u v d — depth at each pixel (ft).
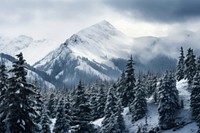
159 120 315.78
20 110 101.76
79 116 145.79
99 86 422.00
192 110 306.35
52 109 364.38
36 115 107.04
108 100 304.50
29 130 105.09
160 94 317.22
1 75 117.80
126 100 358.84
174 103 317.01
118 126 291.58
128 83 353.51
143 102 338.54
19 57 105.19
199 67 347.36
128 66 354.74
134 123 332.19
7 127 101.30
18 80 101.86
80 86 151.53
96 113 376.07
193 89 304.50
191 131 294.66
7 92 102.32
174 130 306.35
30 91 104.06
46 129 223.92
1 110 103.30
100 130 290.97
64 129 229.66
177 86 387.34
